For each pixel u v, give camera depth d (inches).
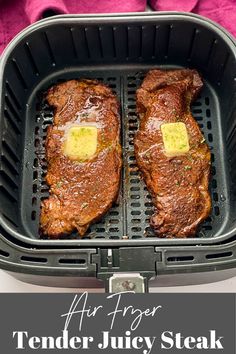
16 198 17.2
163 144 17.0
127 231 16.6
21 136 18.2
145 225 16.7
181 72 18.4
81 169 16.8
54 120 17.8
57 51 18.6
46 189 17.4
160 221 16.1
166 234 16.2
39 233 16.5
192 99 18.5
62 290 16.4
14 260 14.1
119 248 14.1
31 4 18.6
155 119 17.4
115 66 19.4
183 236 16.0
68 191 16.6
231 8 20.0
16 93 18.0
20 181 17.5
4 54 16.9
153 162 16.8
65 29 17.6
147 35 17.9
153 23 17.3
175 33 17.7
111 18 17.3
